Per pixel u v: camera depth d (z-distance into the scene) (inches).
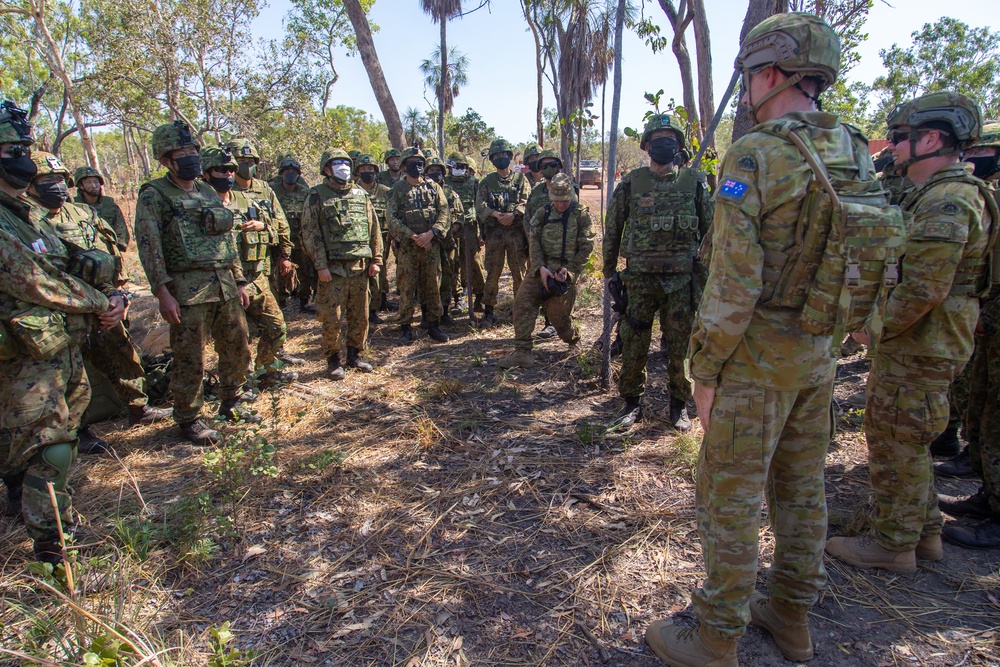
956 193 90.4
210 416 174.6
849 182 69.1
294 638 91.5
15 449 102.2
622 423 162.6
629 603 98.2
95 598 97.2
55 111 1011.9
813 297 68.7
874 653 87.6
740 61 76.0
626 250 157.0
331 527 120.3
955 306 93.4
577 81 550.0
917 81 1178.0
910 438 97.6
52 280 102.7
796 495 82.7
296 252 308.5
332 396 192.4
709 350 72.9
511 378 205.3
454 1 481.4
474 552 111.9
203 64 554.3
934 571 105.5
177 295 153.2
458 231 301.7
